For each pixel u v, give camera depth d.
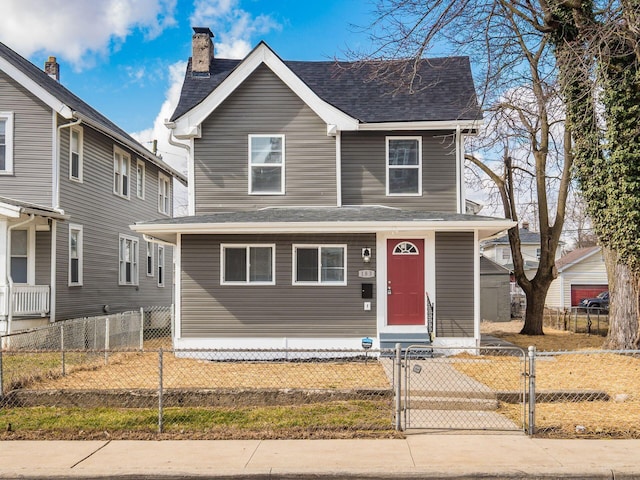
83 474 6.05
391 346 13.41
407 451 6.72
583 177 14.03
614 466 6.15
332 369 11.57
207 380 10.45
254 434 7.38
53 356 13.09
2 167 16.64
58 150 16.88
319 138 15.28
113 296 21.50
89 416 8.23
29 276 16.56
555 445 6.96
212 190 15.17
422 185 15.37
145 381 10.38
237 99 15.30
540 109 14.85
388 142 15.48
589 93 12.62
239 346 13.76
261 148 15.28
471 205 25.39
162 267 27.86
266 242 13.95
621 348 13.45
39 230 16.72
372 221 12.97
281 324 13.82
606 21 11.86
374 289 13.82
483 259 30.20
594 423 7.80
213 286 13.88
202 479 6.02
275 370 11.53
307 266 13.96
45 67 24.41
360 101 16.58
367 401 8.91
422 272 13.94
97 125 18.39
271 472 6.04
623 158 12.65
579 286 42.28
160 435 7.41
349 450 6.77
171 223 13.14
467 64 17.84
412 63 14.81
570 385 9.87
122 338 16.53
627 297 13.46
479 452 6.68
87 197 19.09
